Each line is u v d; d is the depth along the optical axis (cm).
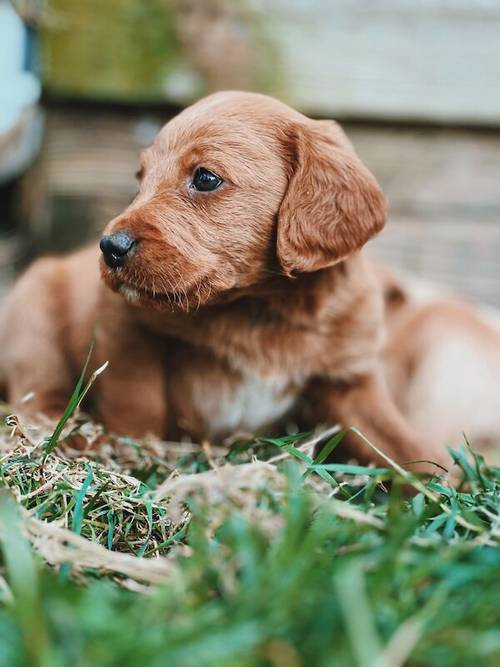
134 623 30
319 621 30
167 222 51
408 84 79
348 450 59
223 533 36
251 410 59
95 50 77
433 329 73
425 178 80
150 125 80
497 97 79
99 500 42
